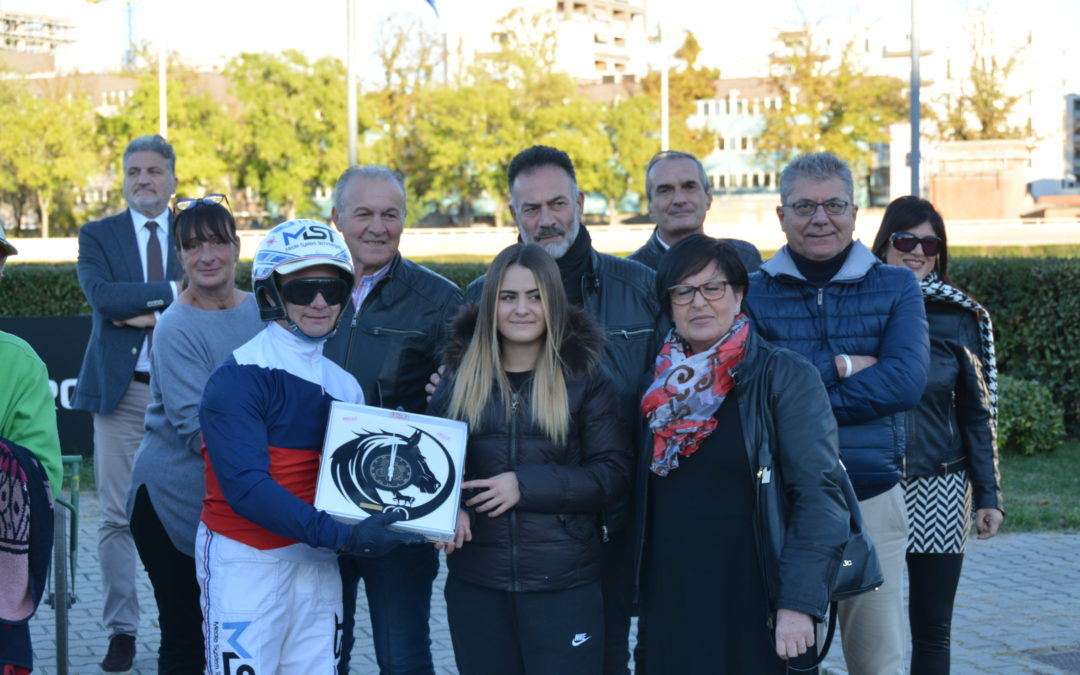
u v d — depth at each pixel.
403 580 3.88
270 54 52.38
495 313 3.37
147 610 6.06
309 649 3.20
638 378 3.88
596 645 3.43
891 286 3.78
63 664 4.28
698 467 3.26
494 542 3.35
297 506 2.97
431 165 52.88
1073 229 41.50
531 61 54.16
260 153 51.78
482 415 3.38
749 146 78.69
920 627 4.16
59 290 11.18
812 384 3.21
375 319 4.07
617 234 44.31
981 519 4.20
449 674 5.12
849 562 3.19
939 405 4.11
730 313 3.26
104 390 5.23
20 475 3.09
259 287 3.17
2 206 61.31
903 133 61.81
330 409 3.19
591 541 3.42
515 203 4.02
